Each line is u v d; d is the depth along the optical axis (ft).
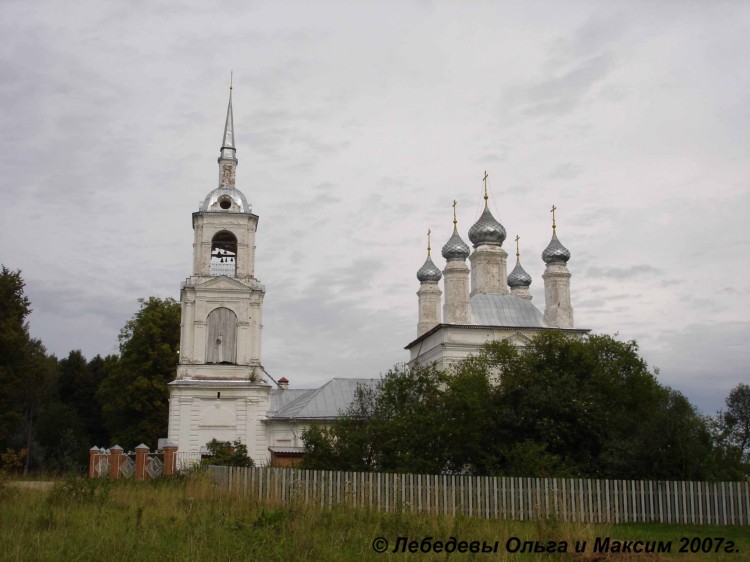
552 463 110.11
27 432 275.59
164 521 77.66
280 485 106.63
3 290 194.49
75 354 316.60
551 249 225.76
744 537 88.69
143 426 228.43
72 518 78.18
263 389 208.13
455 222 219.00
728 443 120.26
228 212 215.72
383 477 103.81
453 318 210.59
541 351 132.46
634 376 130.62
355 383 223.30
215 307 211.82
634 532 89.61
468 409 120.88
